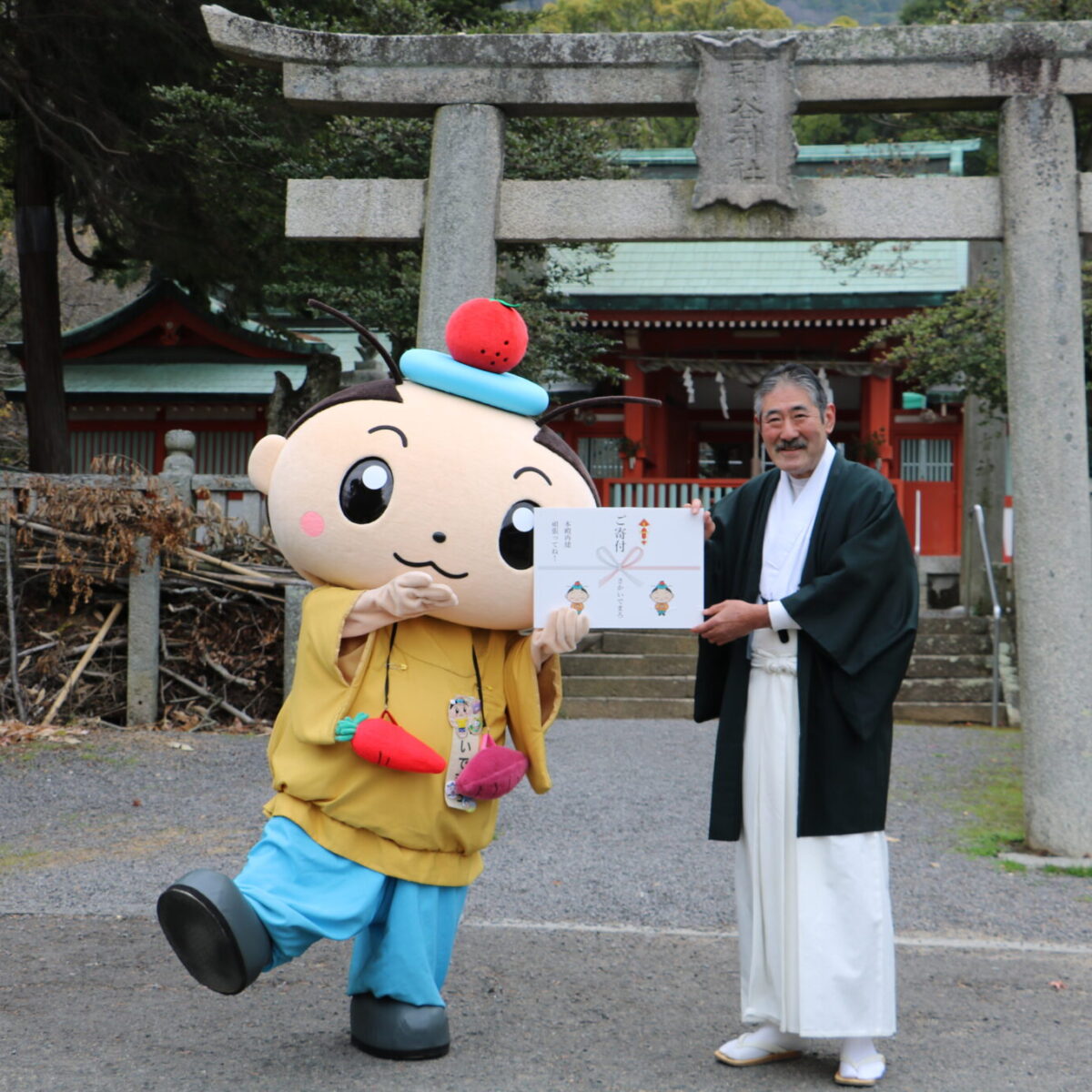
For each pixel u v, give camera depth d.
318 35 6.02
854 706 3.35
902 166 14.07
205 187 13.79
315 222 6.12
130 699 8.73
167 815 6.51
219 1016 3.79
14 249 23.45
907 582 3.48
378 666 3.29
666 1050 3.56
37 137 14.20
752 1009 3.44
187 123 13.36
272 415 16.34
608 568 3.29
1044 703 6.00
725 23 30.64
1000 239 6.03
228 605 9.07
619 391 17.47
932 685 11.07
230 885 3.01
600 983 4.16
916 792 7.56
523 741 3.48
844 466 3.57
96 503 8.55
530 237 6.08
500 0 15.30
